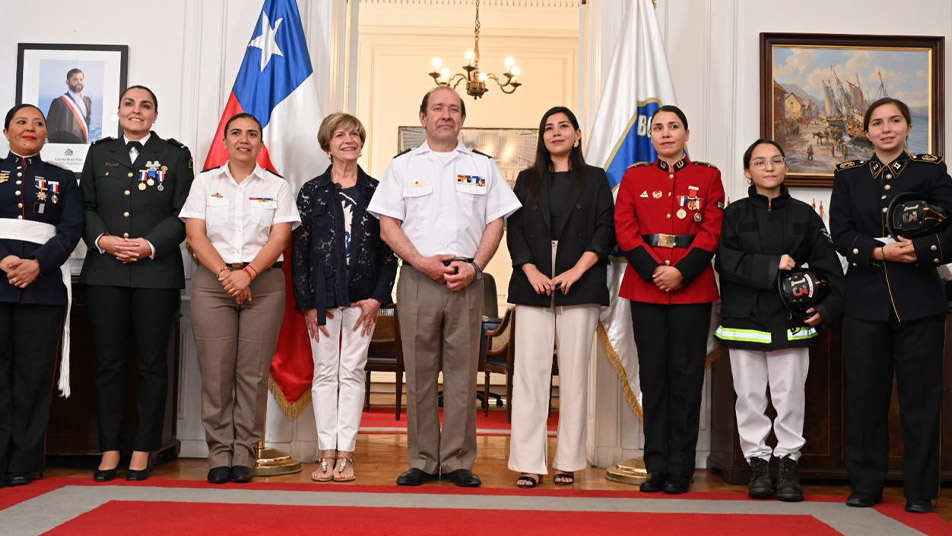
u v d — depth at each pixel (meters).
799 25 4.04
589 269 3.21
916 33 4.05
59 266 3.22
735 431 3.41
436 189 3.22
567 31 8.02
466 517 2.54
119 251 3.17
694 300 3.13
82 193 3.36
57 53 4.00
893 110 2.99
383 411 6.27
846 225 3.05
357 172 3.46
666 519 2.60
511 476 3.48
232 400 3.29
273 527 2.35
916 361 2.89
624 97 3.83
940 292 2.92
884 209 2.97
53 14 4.02
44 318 3.19
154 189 3.32
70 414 3.48
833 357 3.46
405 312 3.21
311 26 4.04
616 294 3.71
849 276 3.05
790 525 2.55
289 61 3.81
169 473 3.40
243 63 3.80
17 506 2.63
